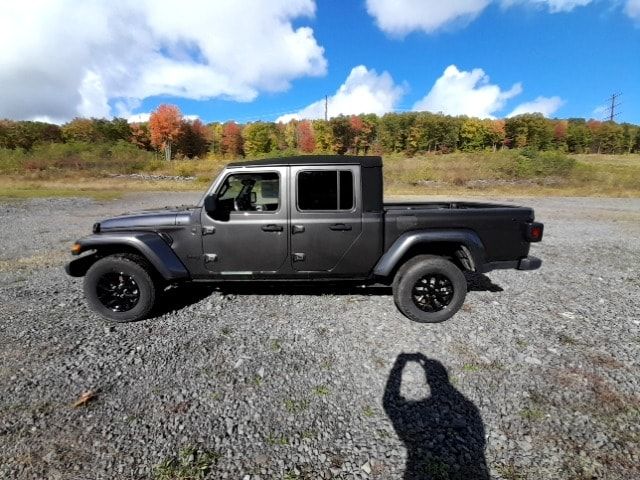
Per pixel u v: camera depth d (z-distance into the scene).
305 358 3.29
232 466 2.09
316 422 2.46
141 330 3.84
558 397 2.72
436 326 3.94
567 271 6.12
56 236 8.98
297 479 2.00
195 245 4.04
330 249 4.03
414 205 5.50
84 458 2.15
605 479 2.00
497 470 2.06
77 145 40.69
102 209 14.15
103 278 3.99
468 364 3.19
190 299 4.69
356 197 3.98
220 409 2.59
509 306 4.54
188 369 3.11
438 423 2.45
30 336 3.69
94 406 2.62
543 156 32.47
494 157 35.34
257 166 4.00
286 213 3.98
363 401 2.69
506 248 4.09
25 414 2.53
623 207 16.50
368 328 3.89
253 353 3.37
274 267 4.08
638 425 2.43
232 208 4.16
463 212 4.03
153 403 2.66
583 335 3.73
